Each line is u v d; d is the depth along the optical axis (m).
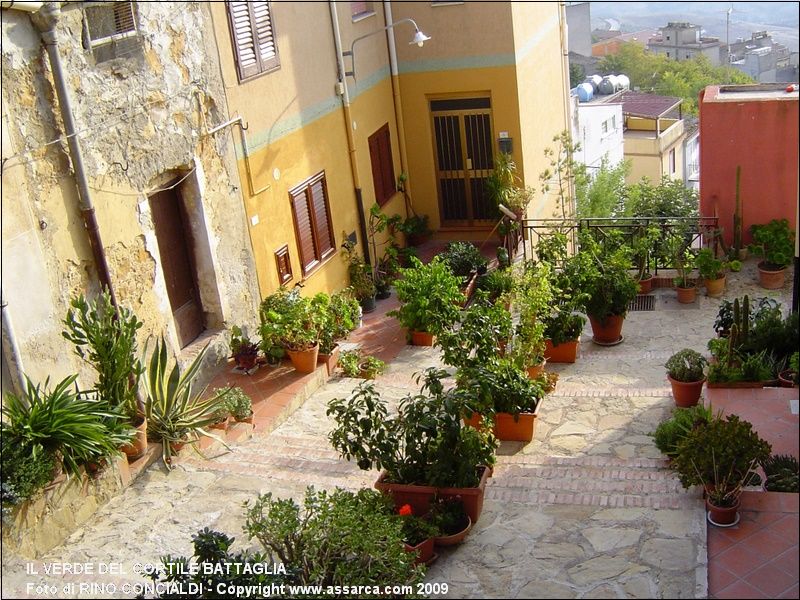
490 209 15.95
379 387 10.91
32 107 8.05
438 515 6.61
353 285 13.94
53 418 7.12
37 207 8.09
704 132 13.12
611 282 11.31
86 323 7.91
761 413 8.47
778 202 13.13
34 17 8.01
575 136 25.50
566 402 9.84
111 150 9.05
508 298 11.41
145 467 8.12
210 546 5.82
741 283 12.90
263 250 11.86
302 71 12.73
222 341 11.03
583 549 6.36
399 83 16.00
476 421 8.80
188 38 10.20
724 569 5.88
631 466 8.15
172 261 10.52
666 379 10.42
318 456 8.82
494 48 15.37
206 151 10.62
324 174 13.40
